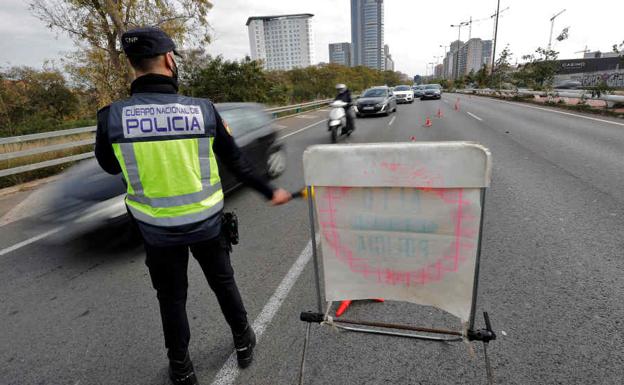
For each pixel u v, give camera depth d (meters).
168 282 1.78
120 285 3.15
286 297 2.81
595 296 2.55
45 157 8.45
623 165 5.84
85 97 16.62
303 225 4.26
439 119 14.34
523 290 2.68
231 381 2.05
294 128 14.55
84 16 13.90
